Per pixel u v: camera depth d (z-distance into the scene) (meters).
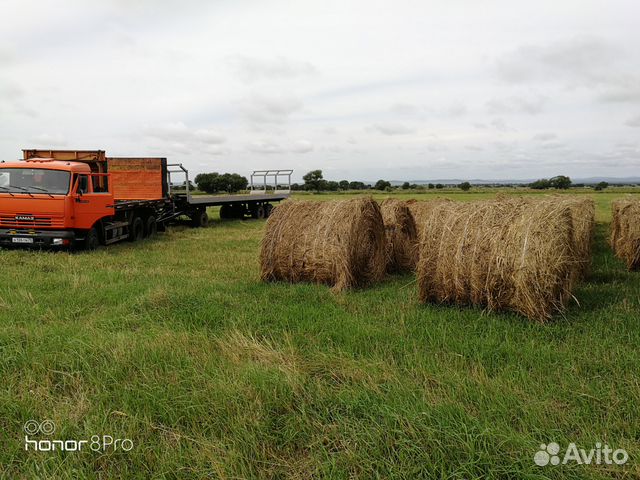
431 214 6.83
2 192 11.51
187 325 5.64
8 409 3.70
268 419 3.46
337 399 3.69
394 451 3.04
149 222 16.16
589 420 3.43
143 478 2.96
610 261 11.14
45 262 10.18
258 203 24.94
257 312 6.22
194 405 3.64
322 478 2.93
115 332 5.34
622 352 4.63
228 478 2.90
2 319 5.82
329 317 6.04
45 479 2.92
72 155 13.95
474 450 2.96
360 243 8.23
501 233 6.14
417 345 4.95
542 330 5.48
